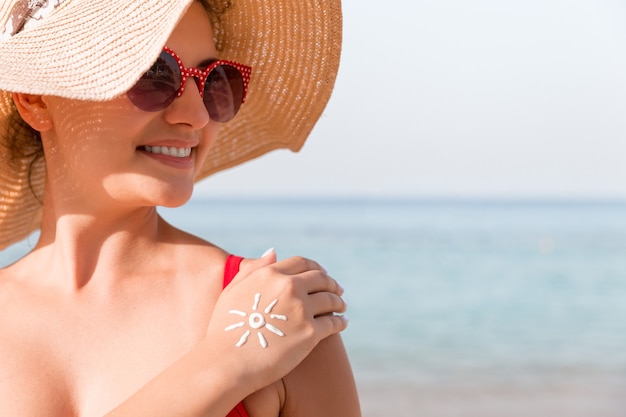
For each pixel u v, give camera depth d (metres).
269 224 64.69
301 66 2.33
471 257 33.03
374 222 70.00
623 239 44.97
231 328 1.79
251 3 2.22
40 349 1.92
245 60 2.36
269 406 1.80
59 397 1.86
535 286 23.95
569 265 29.62
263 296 1.83
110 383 1.86
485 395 11.56
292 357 1.77
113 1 1.90
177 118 1.87
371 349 15.09
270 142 2.58
